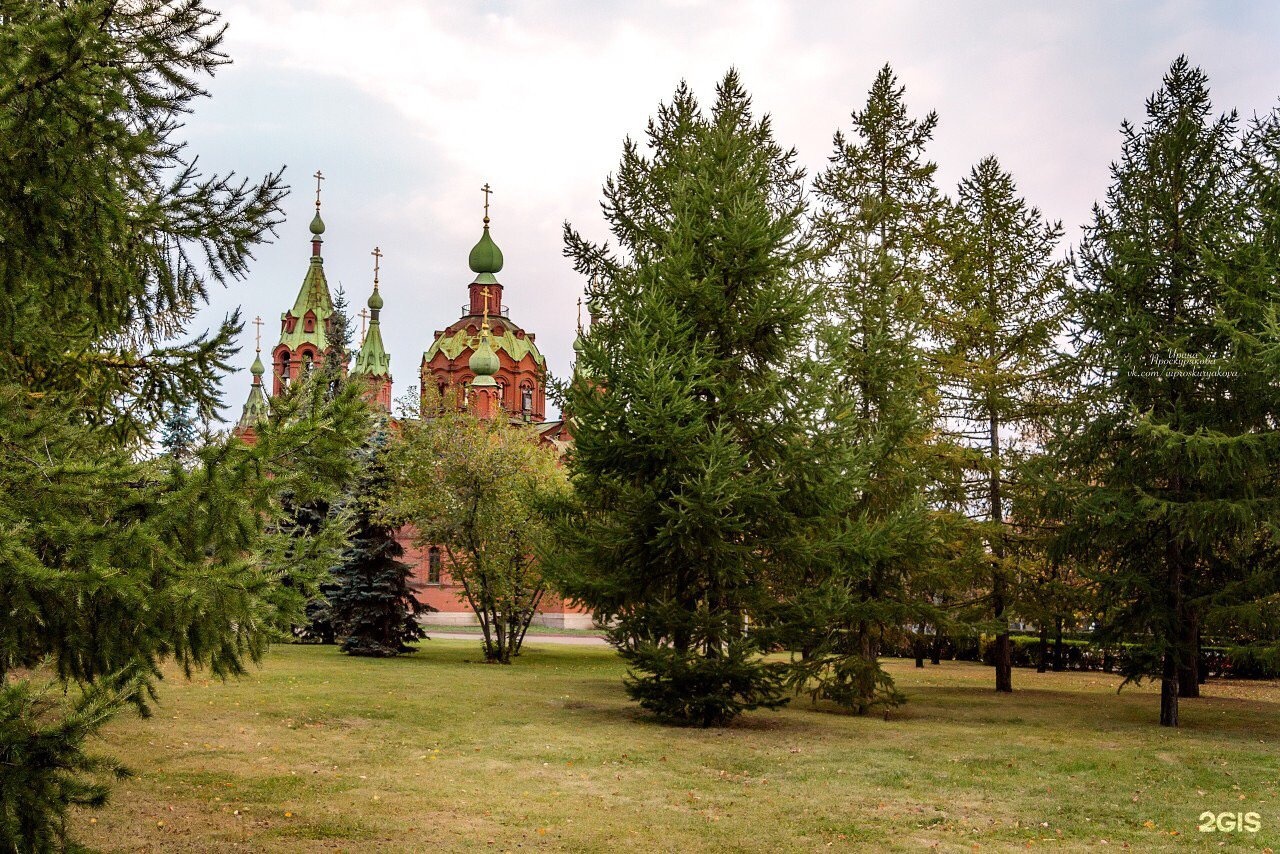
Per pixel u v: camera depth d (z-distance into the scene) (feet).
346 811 31.86
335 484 19.30
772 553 51.83
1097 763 42.73
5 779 15.23
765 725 53.83
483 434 99.71
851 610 55.11
